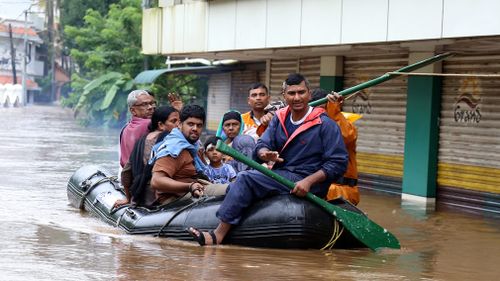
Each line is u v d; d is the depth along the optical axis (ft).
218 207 27.02
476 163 40.81
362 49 45.55
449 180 42.37
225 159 31.35
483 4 33.45
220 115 81.82
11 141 78.18
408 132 43.96
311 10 44.21
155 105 33.73
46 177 47.65
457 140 41.91
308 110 26.43
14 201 37.01
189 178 28.86
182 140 28.50
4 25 210.38
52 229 29.01
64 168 53.31
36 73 223.10
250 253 24.89
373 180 48.42
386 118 47.50
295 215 25.35
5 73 211.20
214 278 21.08
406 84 45.78
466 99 41.34
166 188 27.99
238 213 26.04
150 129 31.17
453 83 42.16
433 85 42.57
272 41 47.85
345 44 41.93
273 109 31.81
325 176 25.86
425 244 29.43
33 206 35.63
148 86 99.30
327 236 25.85
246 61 71.77
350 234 26.40
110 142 80.18
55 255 23.73
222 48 53.88
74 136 88.69
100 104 109.60
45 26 224.53
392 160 46.98
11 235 27.22
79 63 152.76
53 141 79.82
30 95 212.23
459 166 41.78
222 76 81.00
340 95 28.96
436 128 42.91
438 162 43.01
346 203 27.37
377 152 48.16
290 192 25.85
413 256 26.27
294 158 26.27
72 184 36.70
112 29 114.32
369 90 48.88
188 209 27.55
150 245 25.99
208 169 30.32
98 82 107.96
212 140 30.32
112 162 58.08
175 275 21.30
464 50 40.81
